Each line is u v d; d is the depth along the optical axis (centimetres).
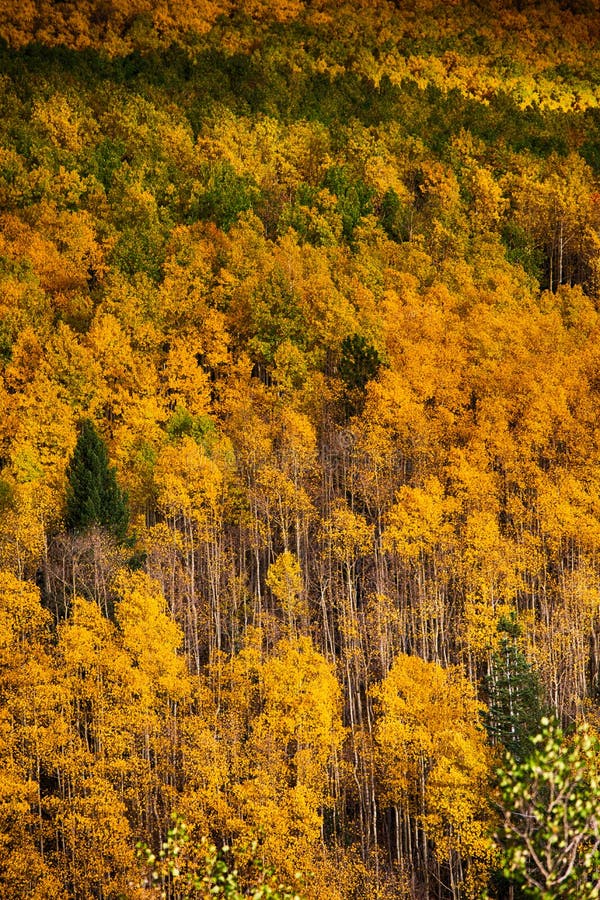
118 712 7456
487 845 5825
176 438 10781
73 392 11156
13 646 8025
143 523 9719
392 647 8794
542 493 9988
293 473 10400
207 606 9206
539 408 11112
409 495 9512
